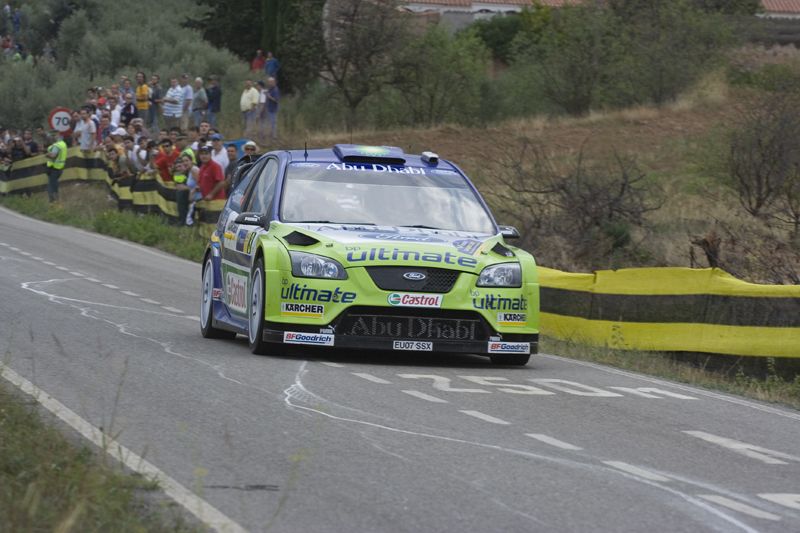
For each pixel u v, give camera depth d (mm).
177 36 174875
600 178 66188
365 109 127625
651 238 64812
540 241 62781
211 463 21234
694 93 122938
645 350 41656
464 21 187500
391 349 33375
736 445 25266
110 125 115938
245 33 177875
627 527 18219
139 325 41469
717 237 54125
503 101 129000
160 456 21578
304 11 125312
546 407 28484
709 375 38062
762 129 75000
